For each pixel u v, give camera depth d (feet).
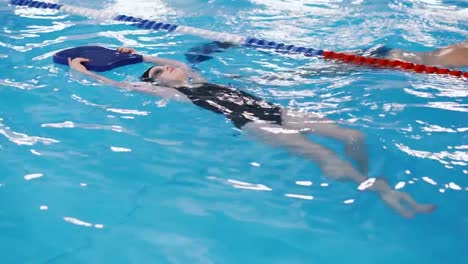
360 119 9.50
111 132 9.20
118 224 6.55
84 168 7.93
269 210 6.89
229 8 20.52
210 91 10.89
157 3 21.86
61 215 6.72
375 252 6.05
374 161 7.97
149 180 7.62
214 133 9.15
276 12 19.66
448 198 7.04
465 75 12.04
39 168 7.89
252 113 9.68
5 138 8.86
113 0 22.65
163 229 6.47
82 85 11.46
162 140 8.90
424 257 5.96
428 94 10.71
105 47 14.75
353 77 11.92
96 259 5.88
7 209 6.82
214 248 6.11
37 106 10.28
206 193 7.29
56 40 15.58
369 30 16.60
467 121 9.35
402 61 13.07
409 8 19.80
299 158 8.09
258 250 6.09
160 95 10.88
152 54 14.32
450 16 18.45
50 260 5.86
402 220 6.61
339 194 7.20
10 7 20.49
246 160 8.18
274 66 13.05
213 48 14.89
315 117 9.42
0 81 11.62
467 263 5.84
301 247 6.15
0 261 5.84
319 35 16.19
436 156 8.13
